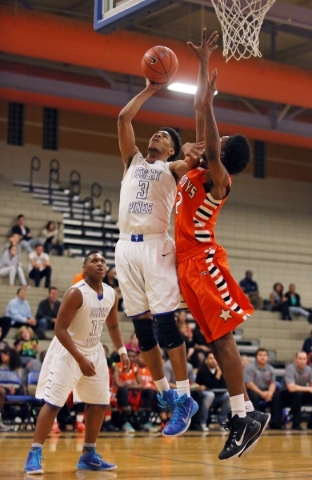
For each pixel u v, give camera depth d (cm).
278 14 1140
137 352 1071
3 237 1536
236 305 414
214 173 400
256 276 1828
